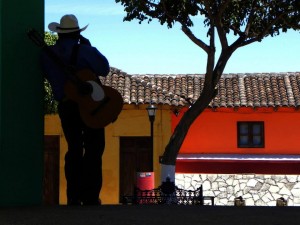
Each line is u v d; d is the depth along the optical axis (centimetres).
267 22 1614
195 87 2609
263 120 2505
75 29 591
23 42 568
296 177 2336
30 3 577
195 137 2520
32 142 573
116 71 2511
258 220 450
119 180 2303
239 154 2495
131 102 2283
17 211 503
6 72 551
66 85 568
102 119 572
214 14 1528
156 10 1529
